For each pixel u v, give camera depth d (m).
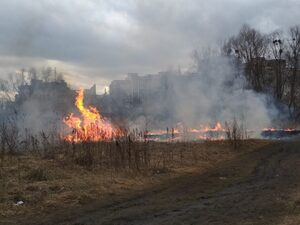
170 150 23.75
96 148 20.16
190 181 16.30
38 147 21.06
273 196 12.77
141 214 11.12
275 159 22.17
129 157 18.25
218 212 11.02
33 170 15.27
